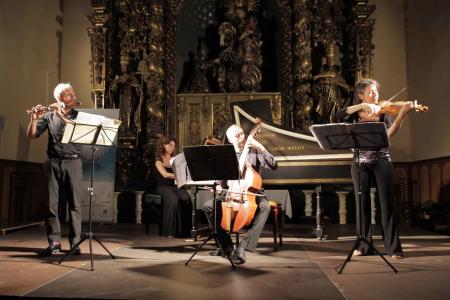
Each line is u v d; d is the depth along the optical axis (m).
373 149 4.52
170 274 3.82
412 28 8.95
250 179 4.60
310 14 9.12
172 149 6.57
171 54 9.44
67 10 9.66
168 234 6.18
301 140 6.19
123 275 3.78
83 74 9.53
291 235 6.65
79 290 3.29
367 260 4.40
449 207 7.21
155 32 9.24
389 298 3.05
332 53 8.98
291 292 3.22
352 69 8.97
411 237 6.29
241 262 4.25
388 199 4.50
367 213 4.64
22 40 8.15
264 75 9.66
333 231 7.19
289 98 9.15
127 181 9.09
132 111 9.14
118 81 9.02
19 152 8.03
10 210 7.69
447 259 4.43
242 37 9.34
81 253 4.89
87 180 7.84
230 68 9.49
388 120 4.64
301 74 9.01
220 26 9.42
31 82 8.44
